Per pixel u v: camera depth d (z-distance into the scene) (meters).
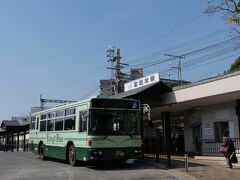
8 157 28.83
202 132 26.98
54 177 14.83
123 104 18.08
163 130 31.23
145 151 26.06
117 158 17.41
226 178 14.27
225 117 24.80
